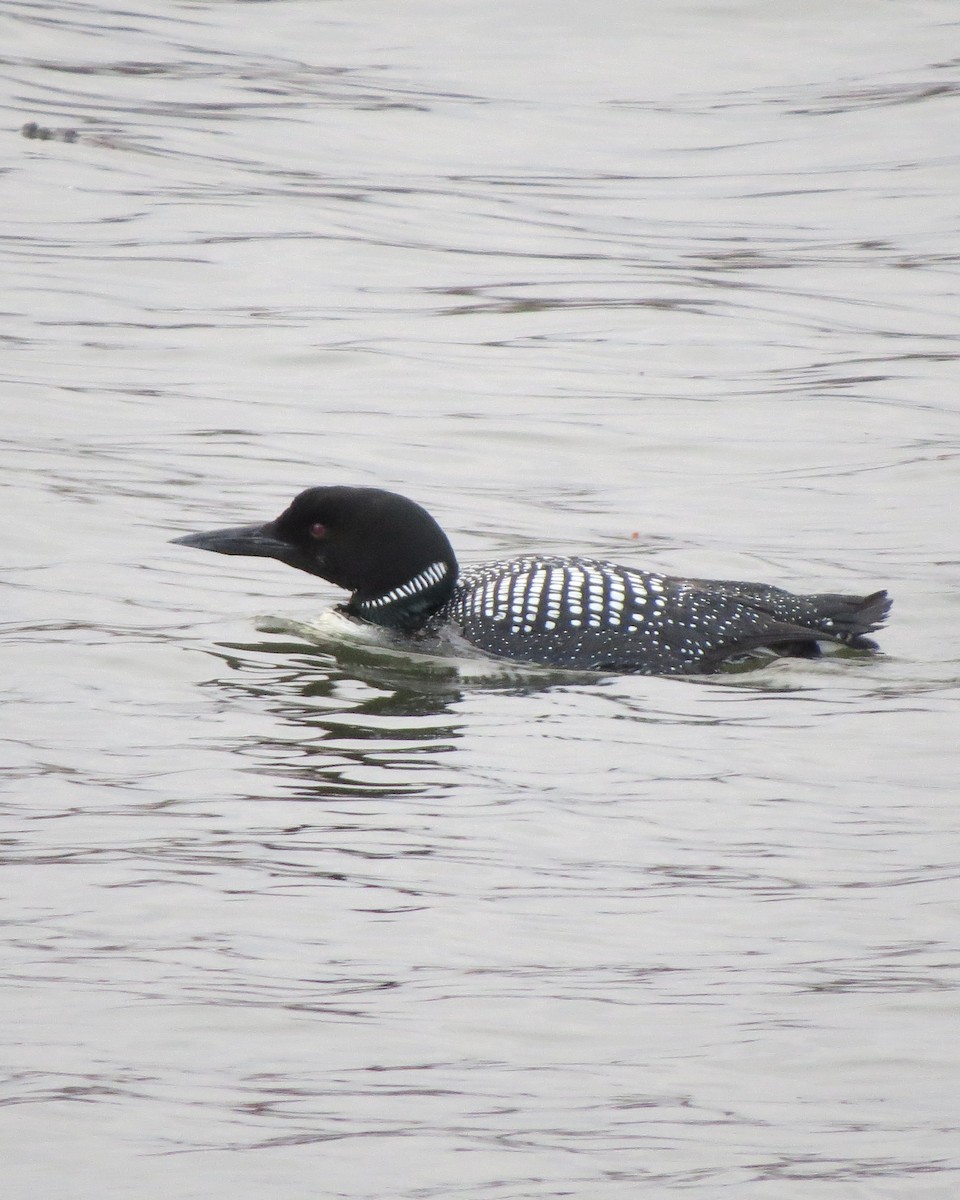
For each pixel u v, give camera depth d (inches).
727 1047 250.5
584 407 671.1
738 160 1016.2
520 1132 228.1
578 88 1138.7
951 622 479.8
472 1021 257.4
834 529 556.1
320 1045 250.1
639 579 454.6
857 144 1032.8
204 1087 237.9
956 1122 231.5
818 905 299.6
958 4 1267.2
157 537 527.8
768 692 425.7
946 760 377.4
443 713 406.3
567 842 329.1
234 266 815.1
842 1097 237.8
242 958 276.1
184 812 338.3
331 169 979.3
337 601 489.1
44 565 498.6
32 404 640.4
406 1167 219.5
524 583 456.1
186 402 657.6
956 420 662.5
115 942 279.9
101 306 754.8
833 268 847.1
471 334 749.9
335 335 736.3
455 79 1148.5
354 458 610.5
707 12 1253.7
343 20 1249.4
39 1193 213.2
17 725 383.9
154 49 1174.3
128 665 429.1
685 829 336.8
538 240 880.3
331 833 330.3
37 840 320.5
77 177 924.0
